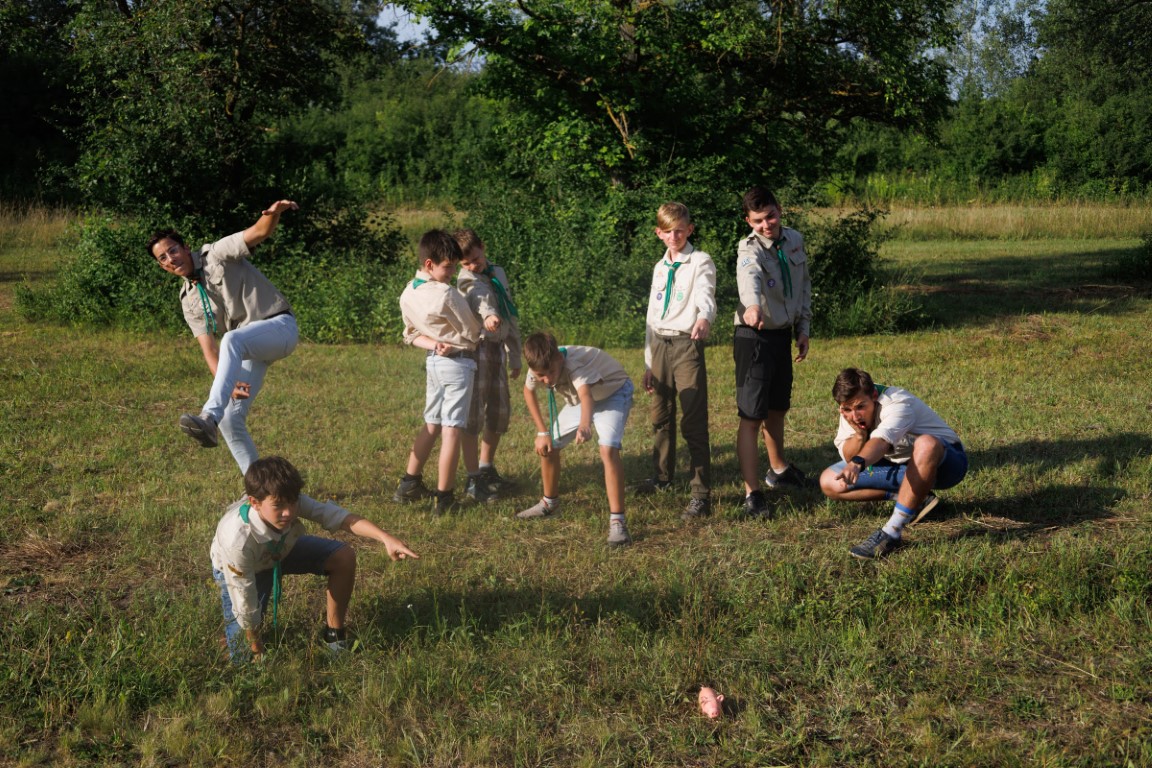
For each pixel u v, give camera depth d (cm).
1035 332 1141
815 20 1427
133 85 1406
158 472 641
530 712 363
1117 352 990
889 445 491
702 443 558
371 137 4003
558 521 557
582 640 412
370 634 411
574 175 1414
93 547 517
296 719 360
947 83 1527
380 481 631
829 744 342
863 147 3797
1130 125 3525
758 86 1521
